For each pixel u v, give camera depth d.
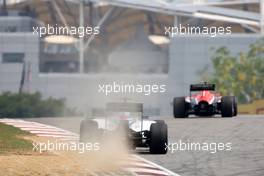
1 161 59.88
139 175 60.97
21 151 67.88
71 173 57.84
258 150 79.25
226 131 98.56
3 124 94.88
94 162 65.12
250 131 98.31
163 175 61.91
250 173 63.56
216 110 118.88
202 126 105.19
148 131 75.44
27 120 113.00
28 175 55.38
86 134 75.06
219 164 69.06
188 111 119.00
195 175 62.53
